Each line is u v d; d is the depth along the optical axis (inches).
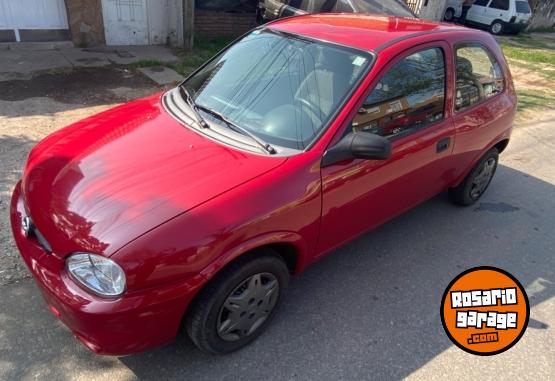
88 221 88.6
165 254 85.4
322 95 116.6
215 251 90.4
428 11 459.2
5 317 110.7
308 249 114.0
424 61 133.1
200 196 93.0
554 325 130.0
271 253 104.2
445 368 112.1
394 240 159.9
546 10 815.7
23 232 99.7
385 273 142.9
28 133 196.9
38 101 230.8
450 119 144.9
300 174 103.9
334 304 128.0
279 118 115.3
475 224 175.3
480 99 160.1
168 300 87.4
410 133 131.2
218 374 103.4
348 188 115.3
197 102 128.3
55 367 100.8
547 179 220.8
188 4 326.6
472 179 175.6
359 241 157.3
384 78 120.0
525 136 273.1
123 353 90.1
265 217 97.0
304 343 114.2
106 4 316.8
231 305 100.8
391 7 338.0
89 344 89.0
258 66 131.4
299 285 134.0
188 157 103.8
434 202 188.4
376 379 106.8
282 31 138.9
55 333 108.4
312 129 111.5
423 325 124.2
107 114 132.3
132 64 298.4
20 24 298.0
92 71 279.3
